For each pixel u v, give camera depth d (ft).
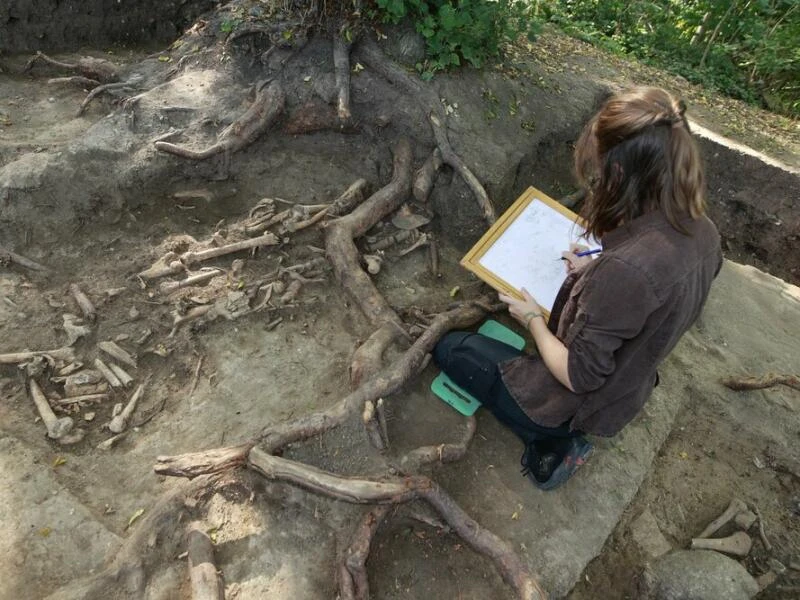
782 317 14.56
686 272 6.30
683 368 12.44
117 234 12.58
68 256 12.09
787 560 10.40
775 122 20.59
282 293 11.93
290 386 10.59
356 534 8.53
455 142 14.14
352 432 9.55
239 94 14.52
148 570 8.16
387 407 10.34
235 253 12.46
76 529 8.38
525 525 9.43
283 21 14.83
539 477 9.57
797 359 13.26
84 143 12.98
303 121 14.40
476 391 9.91
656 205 6.29
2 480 8.67
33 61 16.35
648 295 6.24
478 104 14.97
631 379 7.43
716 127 19.03
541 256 10.62
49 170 12.49
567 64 18.35
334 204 13.44
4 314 10.91
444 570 8.89
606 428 8.27
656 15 26.73
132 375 10.47
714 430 11.91
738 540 10.24
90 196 12.66
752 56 25.13
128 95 14.83
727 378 12.30
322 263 12.52
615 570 9.77
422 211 14.08
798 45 24.61
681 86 21.03
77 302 11.21
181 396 10.32
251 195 13.75
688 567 9.36
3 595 7.66
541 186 15.69
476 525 8.85
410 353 10.45
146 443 9.64
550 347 7.97
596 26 26.03
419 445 10.00
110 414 9.98
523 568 8.59
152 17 18.71
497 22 15.08
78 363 10.42
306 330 11.52
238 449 9.00
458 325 11.46
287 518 8.87
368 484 8.58
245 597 8.08
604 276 6.48
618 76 19.04
